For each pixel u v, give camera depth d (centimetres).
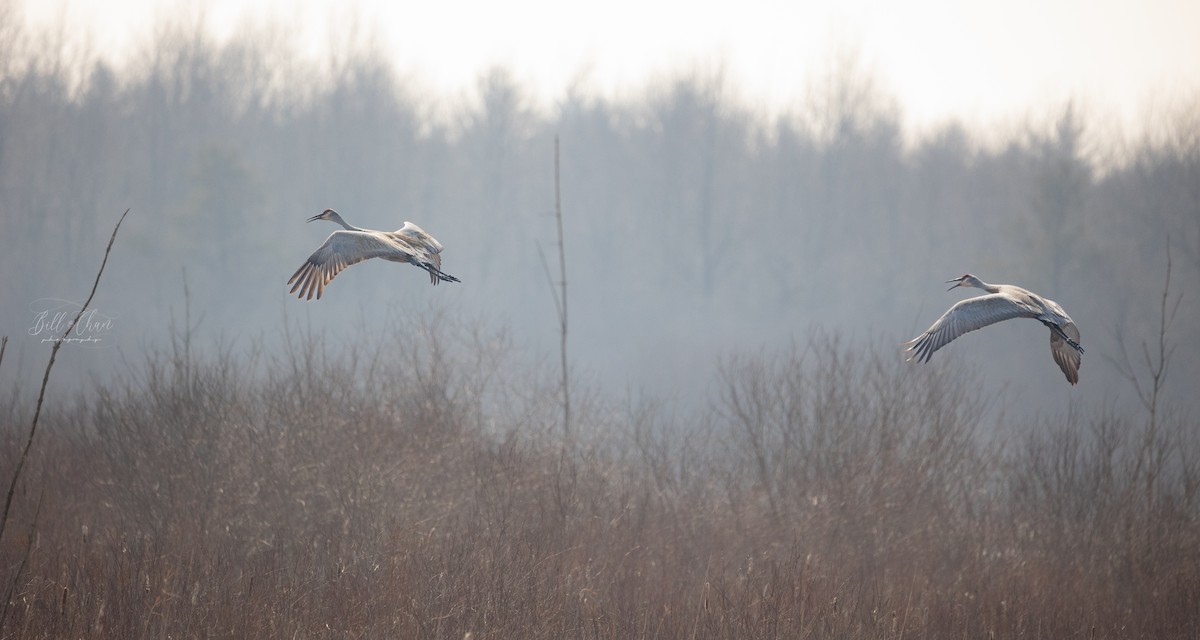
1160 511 1711
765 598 1245
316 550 1335
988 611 1379
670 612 1241
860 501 1714
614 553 1443
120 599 1113
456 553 1270
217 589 1145
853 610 1243
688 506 1686
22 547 1316
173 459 1490
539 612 1172
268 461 1507
